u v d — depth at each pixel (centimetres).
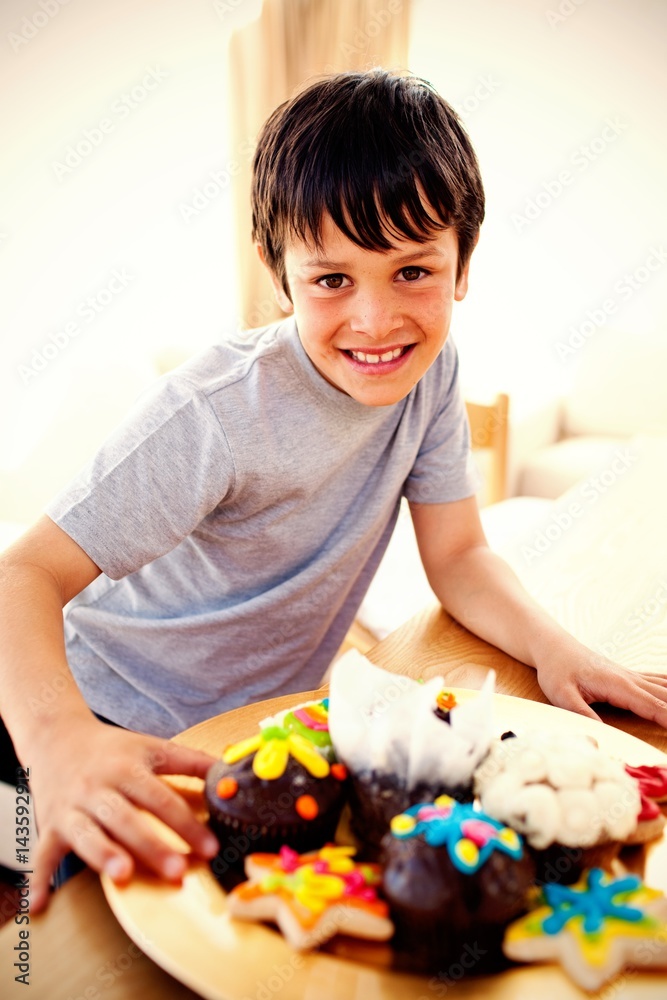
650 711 67
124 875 45
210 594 83
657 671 78
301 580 83
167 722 85
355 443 81
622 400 275
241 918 43
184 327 289
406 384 71
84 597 88
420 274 66
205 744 59
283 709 63
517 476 261
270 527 80
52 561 66
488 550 90
